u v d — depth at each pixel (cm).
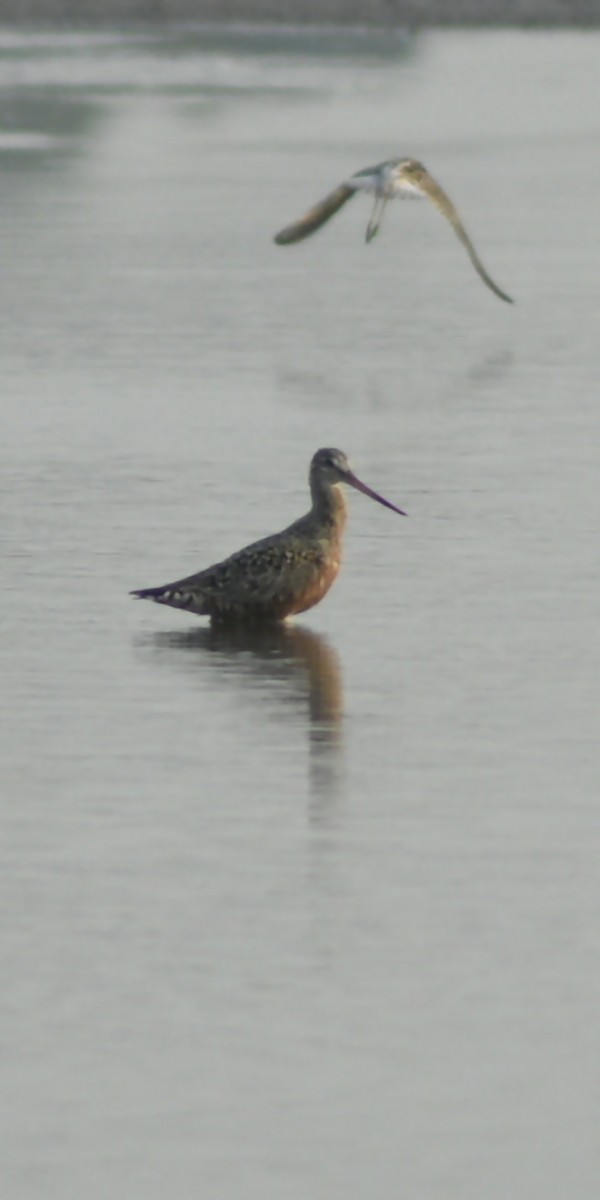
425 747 1443
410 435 2475
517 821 1308
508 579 1873
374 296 3566
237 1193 922
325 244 4228
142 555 1941
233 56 8638
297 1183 929
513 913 1176
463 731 1477
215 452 2383
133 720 1498
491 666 1628
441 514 2103
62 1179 932
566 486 2216
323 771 1395
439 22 10056
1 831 1291
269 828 1295
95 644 1688
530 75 8031
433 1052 1033
